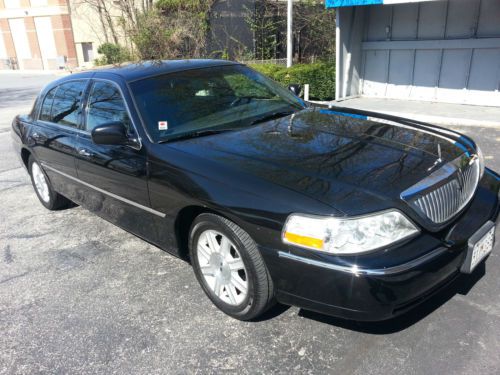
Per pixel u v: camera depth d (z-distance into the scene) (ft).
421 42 33.76
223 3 59.72
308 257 7.67
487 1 29.96
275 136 10.41
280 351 8.63
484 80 31.40
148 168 10.42
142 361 8.68
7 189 20.25
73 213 16.78
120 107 11.60
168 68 12.76
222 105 12.01
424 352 8.28
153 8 62.64
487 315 9.14
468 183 9.29
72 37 118.21
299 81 37.81
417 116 28.32
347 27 35.14
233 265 9.26
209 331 9.39
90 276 12.03
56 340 9.50
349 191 7.88
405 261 7.45
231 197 8.64
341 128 10.81
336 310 7.70
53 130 14.35
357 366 8.08
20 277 12.31
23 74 110.93
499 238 12.01
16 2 123.13
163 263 12.44
